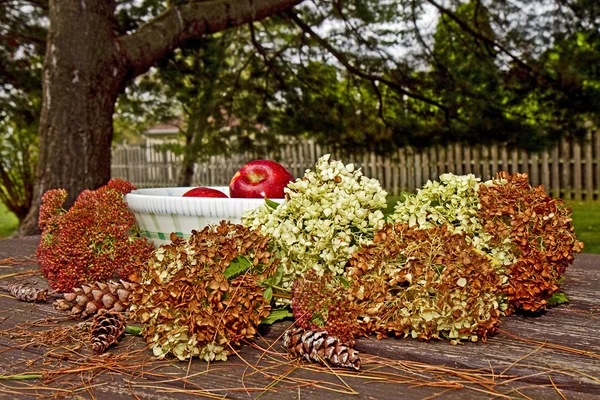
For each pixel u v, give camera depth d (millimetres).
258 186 1482
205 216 1319
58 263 1405
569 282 1519
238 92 6969
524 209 1187
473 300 1007
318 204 1141
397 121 6367
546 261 1158
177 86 6328
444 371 902
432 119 6262
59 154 3789
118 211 1431
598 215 6859
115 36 4004
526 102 5781
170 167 12156
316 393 817
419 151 6402
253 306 1018
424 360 953
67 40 3797
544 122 5699
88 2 3828
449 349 982
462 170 8742
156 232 1422
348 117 6676
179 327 957
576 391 816
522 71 5469
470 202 1229
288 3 4844
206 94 6516
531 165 8227
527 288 1149
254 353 1023
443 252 1039
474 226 1202
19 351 1063
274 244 1140
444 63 5941
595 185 7922
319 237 1129
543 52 5430
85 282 1394
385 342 1027
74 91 3797
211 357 960
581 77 5270
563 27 5289
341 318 1001
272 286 1125
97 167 3887
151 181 12539
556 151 8031
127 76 4141
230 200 1294
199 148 7035
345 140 6645
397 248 1049
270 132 7066
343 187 1165
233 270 1032
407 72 6027
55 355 1029
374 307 1021
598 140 7809
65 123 3793
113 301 1232
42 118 3869
